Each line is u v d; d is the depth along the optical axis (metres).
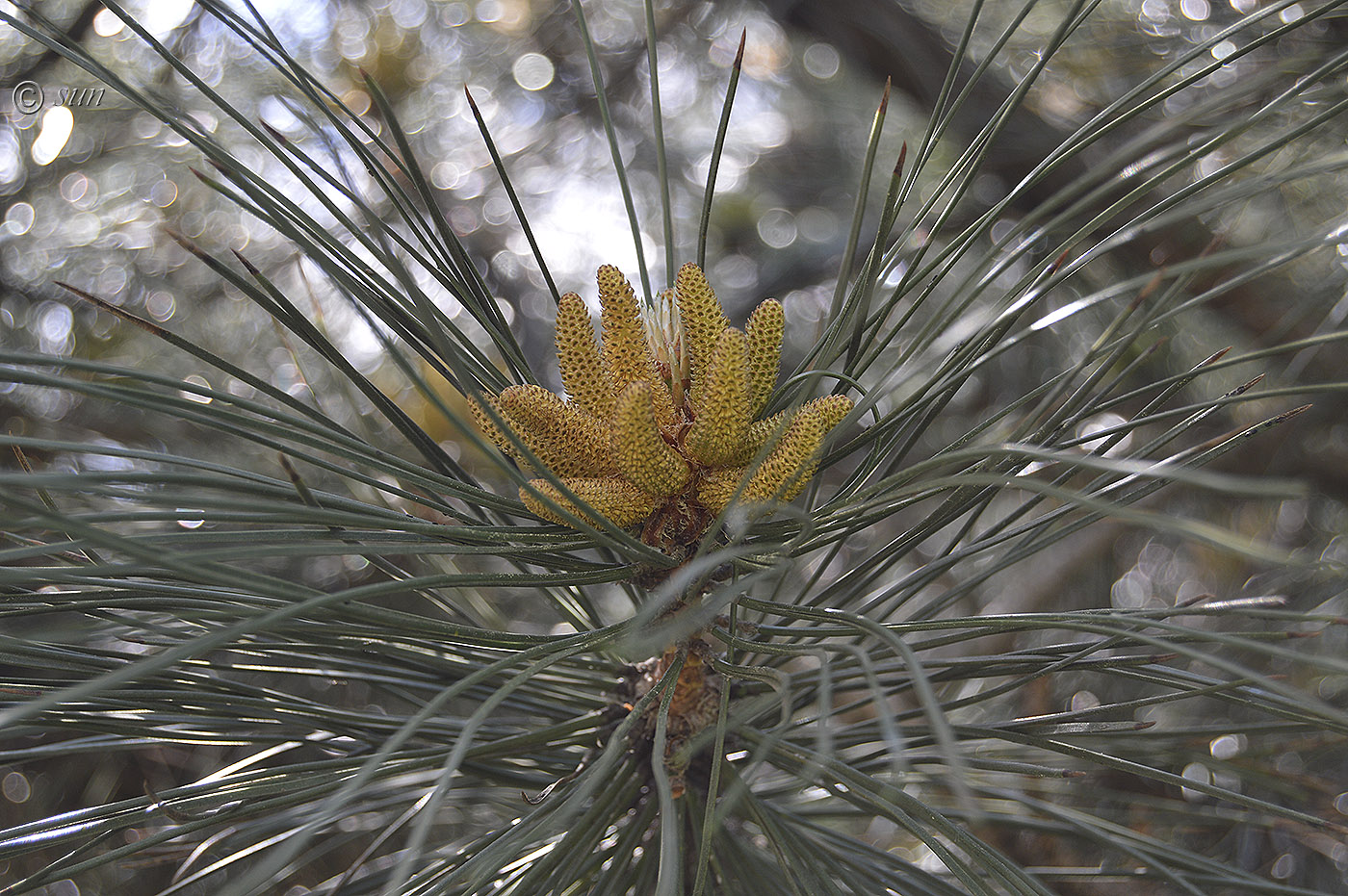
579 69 0.95
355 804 0.40
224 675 0.38
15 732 0.33
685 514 0.35
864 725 0.39
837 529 0.35
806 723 0.39
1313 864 0.54
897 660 0.37
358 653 0.37
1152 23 0.68
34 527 0.28
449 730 0.37
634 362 0.35
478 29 0.88
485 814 0.46
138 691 0.34
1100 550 0.77
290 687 0.61
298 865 0.43
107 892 0.58
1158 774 0.34
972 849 0.32
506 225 0.88
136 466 0.57
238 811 0.33
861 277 0.34
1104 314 0.70
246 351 0.67
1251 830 0.55
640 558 0.33
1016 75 0.72
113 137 0.67
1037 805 0.38
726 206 0.92
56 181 0.64
